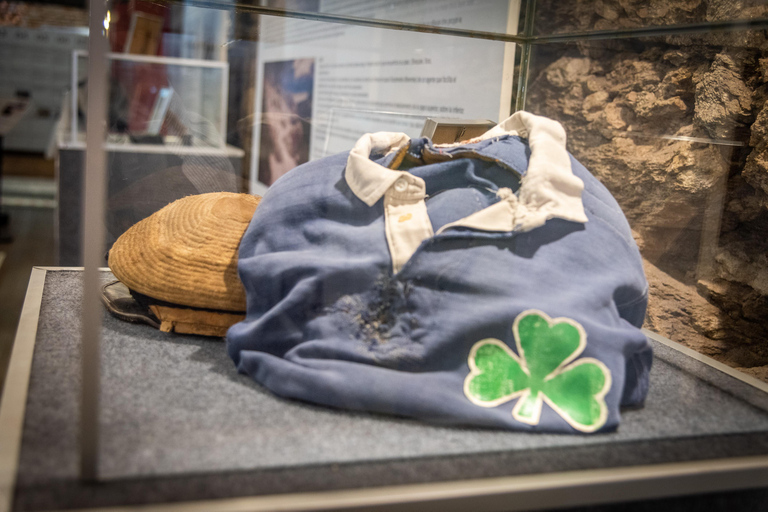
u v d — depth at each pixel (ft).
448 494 1.23
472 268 1.63
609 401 1.54
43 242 6.31
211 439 1.36
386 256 1.67
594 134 2.44
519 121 1.98
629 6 2.20
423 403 1.50
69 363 1.71
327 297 1.67
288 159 2.30
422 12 2.31
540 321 1.58
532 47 2.57
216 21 2.09
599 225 1.79
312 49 2.25
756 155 2.05
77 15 8.89
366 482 1.25
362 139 1.94
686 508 1.43
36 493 1.14
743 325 2.16
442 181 1.82
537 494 1.29
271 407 1.54
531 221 1.69
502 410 1.53
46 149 8.84
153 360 1.76
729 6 1.92
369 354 1.59
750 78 2.01
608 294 1.67
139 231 2.05
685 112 2.13
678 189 2.15
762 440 1.56
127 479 1.20
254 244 1.88
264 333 1.69
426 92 2.43
